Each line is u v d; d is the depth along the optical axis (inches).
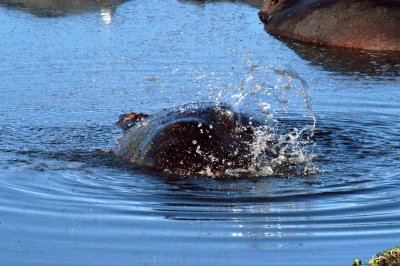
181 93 2159.2
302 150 1636.3
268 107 1827.0
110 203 1391.5
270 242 1242.0
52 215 1350.9
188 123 1583.4
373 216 1331.2
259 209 1363.2
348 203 1385.3
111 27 3034.0
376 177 1509.6
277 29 3009.4
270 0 3208.7
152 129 1628.9
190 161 1526.8
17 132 1822.1
